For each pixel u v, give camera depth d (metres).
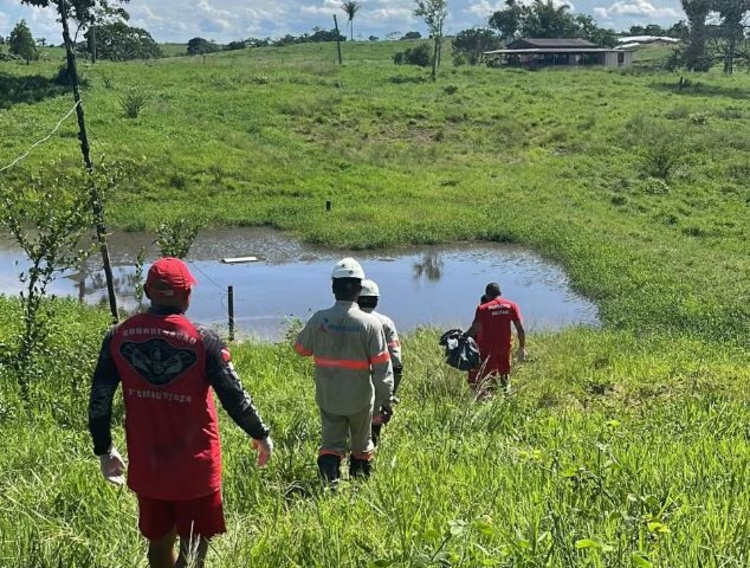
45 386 8.32
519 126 42.69
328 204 28.59
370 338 5.67
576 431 6.91
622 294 18.83
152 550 3.92
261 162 34.53
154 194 30.00
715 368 11.21
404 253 24.38
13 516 4.53
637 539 3.74
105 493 5.00
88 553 4.03
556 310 18.36
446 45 115.00
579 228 26.25
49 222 8.55
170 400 3.70
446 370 10.10
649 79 62.94
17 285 19.84
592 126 42.41
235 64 62.56
